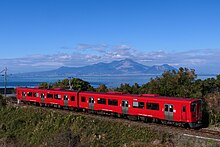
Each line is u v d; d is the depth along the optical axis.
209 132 28.45
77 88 63.31
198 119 30.69
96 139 32.31
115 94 37.84
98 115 39.09
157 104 32.69
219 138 25.52
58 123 38.66
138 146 28.80
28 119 44.25
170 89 41.94
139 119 35.31
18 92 54.84
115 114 38.28
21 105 50.47
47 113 42.91
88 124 35.66
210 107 36.34
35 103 51.75
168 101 31.73
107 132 32.94
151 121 34.84
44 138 37.78
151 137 29.11
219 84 43.03
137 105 34.62
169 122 32.41
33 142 38.81
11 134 42.69
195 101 30.52
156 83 44.81
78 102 42.66
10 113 49.16
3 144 40.03
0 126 45.62
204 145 25.28
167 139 28.06
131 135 30.78
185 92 40.22
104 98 38.62
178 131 28.44
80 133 34.50
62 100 45.19
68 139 32.19
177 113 30.92
